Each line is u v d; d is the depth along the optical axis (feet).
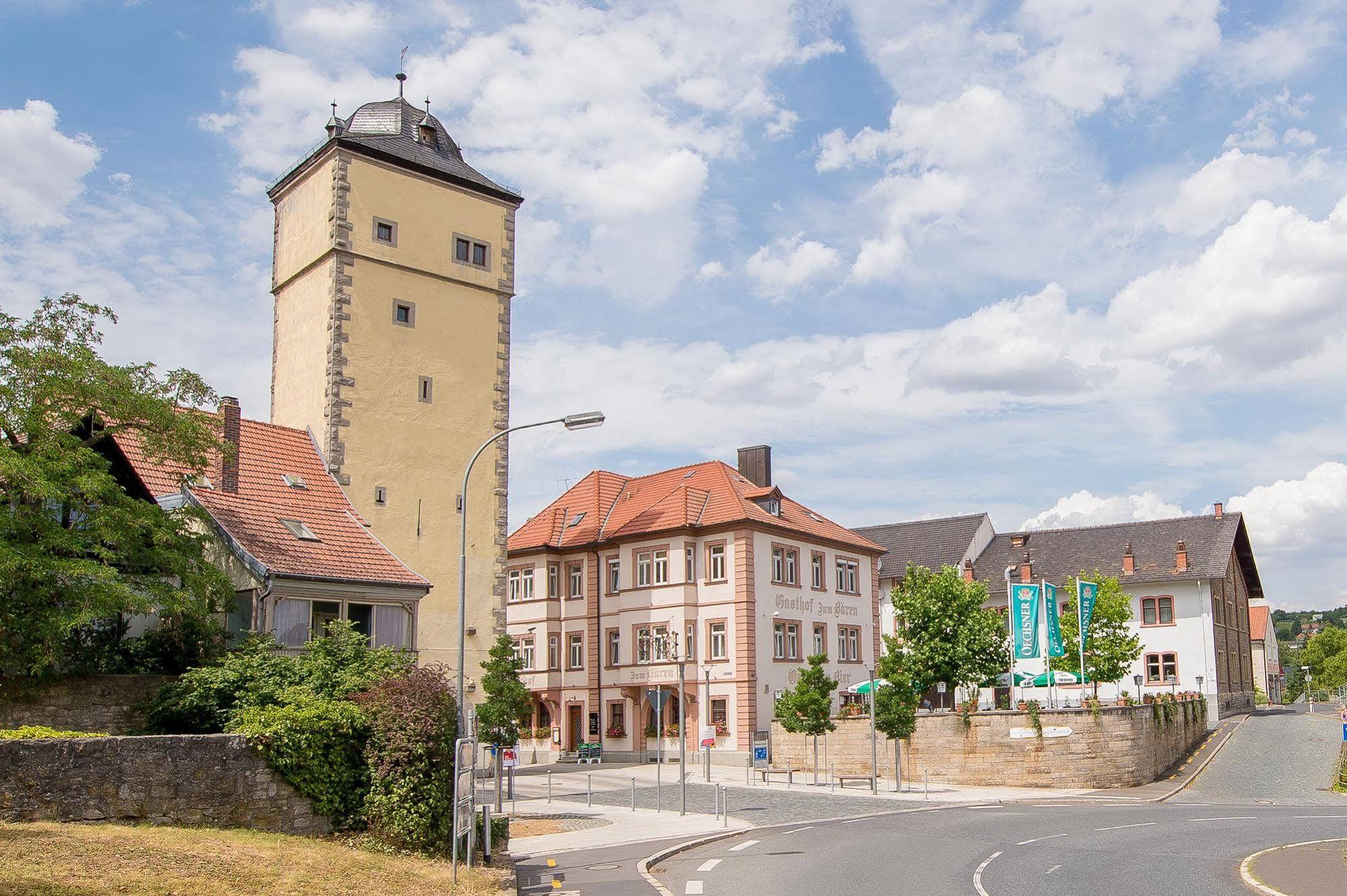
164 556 84.53
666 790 126.31
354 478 130.52
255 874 48.73
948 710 142.61
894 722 131.44
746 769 156.76
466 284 145.38
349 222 135.54
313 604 104.94
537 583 188.55
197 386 93.81
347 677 78.79
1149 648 223.30
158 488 107.96
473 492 140.97
